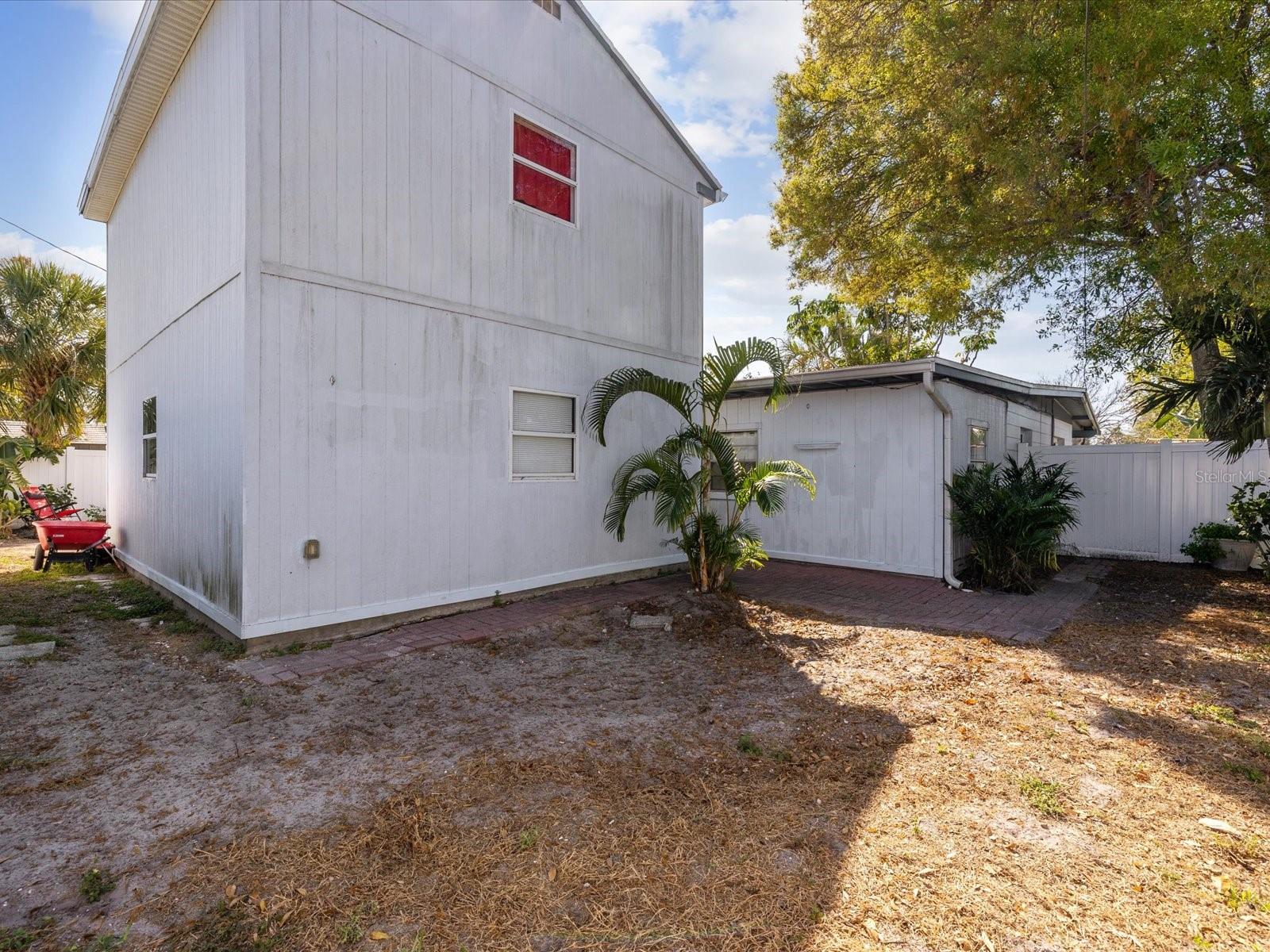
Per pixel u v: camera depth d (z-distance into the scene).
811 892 2.54
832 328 21.34
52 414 13.73
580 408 8.22
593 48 8.46
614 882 2.59
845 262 13.17
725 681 5.11
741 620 6.90
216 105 5.96
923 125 10.05
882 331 20.58
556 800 3.23
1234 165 7.45
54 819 3.01
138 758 3.62
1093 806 3.22
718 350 7.62
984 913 2.42
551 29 7.89
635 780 3.46
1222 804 3.26
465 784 3.38
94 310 14.49
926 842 2.89
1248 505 9.59
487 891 2.52
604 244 8.59
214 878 2.58
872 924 2.36
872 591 8.43
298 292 5.59
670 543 8.60
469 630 6.22
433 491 6.61
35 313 13.56
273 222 5.43
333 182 5.83
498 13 7.27
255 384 5.32
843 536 10.16
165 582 7.49
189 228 6.75
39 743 3.80
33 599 7.51
